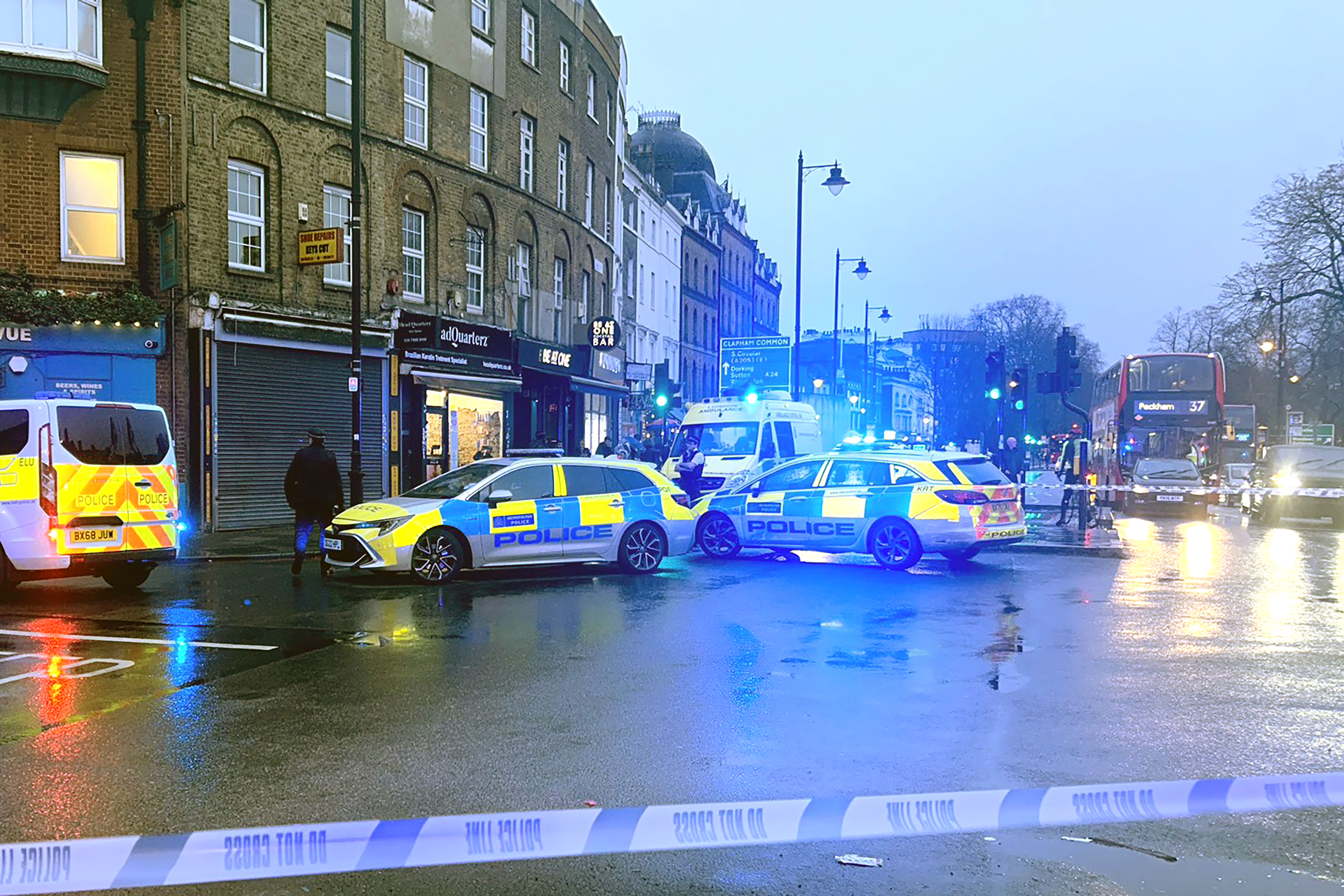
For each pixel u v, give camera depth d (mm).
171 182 16750
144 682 6520
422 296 22203
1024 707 5938
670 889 3488
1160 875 3572
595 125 30766
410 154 21500
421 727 5484
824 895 3434
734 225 61344
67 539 9906
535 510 11805
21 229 15977
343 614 9242
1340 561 14477
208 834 3736
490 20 24219
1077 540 16953
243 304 17625
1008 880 3545
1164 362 30078
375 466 20531
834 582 11664
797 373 31250
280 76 18594
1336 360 47875
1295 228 39688
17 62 15461
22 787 4504
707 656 7398
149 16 16578
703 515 14328
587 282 30484
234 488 17578
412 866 3543
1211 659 7332
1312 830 3996
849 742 5207
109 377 16219
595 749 5086
